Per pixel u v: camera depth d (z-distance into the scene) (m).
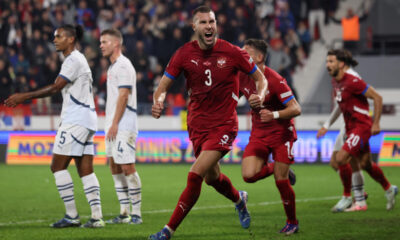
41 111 36.53
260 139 12.90
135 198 14.38
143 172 29.33
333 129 33.81
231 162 33.56
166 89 11.63
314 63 41.25
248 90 13.01
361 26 43.84
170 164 33.62
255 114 13.05
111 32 14.20
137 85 36.72
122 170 14.46
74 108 13.44
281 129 12.73
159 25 41.72
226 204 18.28
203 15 11.02
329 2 42.75
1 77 37.88
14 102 12.83
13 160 35.47
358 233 12.55
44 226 13.88
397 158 31.84
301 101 40.41
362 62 38.91
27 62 39.81
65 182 13.53
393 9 44.03
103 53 14.29
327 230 12.96
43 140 34.97
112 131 13.95
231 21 39.44
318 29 42.12
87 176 13.70
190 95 11.77
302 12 42.75
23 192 22.27
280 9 41.34
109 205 18.42
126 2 44.72
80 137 13.39
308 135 32.69
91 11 43.16
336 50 16.05
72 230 13.09
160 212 16.73
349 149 15.98
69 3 43.59
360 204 16.62
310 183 24.20
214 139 11.45
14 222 14.73
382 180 16.36
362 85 15.74
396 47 44.25
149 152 34.44
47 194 21.67
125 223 14.34
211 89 11.41
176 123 36.09
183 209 11.29
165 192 21.77
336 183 24.16
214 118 11.55
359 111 15.99
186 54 11.41
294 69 40.41
